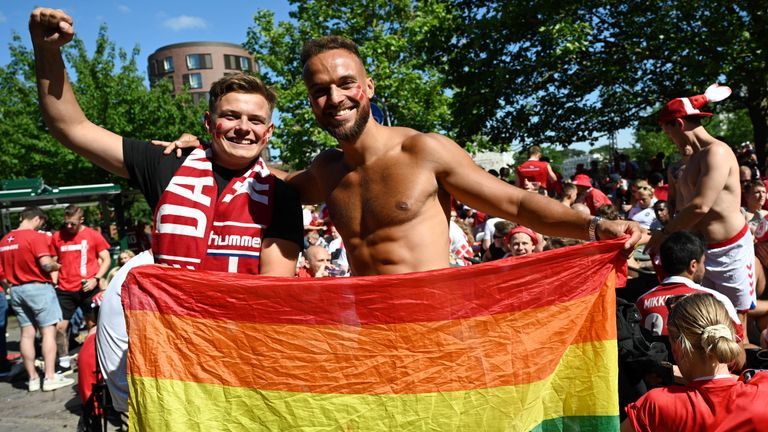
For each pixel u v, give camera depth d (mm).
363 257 2322
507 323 2186
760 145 15008
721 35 12672
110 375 2855
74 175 21219
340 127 2213
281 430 2180
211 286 2188
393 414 2176
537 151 8781
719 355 2232
